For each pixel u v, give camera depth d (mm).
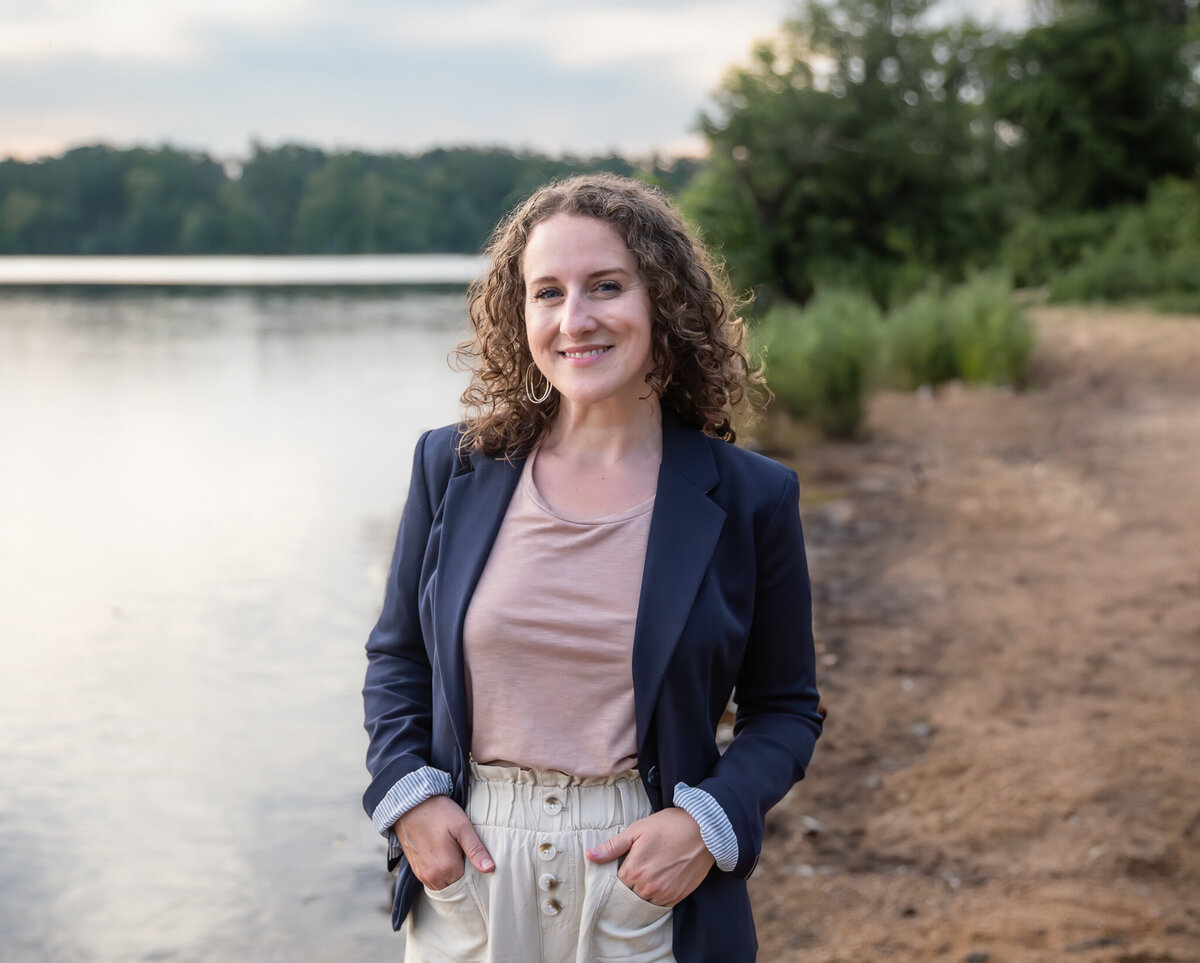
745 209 28141
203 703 5148
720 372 1748
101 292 59562
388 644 1771
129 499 10070
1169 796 3883
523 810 1590
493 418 1721
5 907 3457
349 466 11773
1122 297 23719
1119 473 9492
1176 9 33844
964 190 29188
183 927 3361
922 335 15102
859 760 4336
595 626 1560
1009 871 3467
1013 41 32188
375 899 3527
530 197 1745
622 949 1558
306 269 105188
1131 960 2908
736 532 1639
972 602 6301
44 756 4559
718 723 1654
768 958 3049
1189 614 5840
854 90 28156
